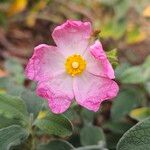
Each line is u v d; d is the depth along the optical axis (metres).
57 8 0.50
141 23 0.47
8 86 0.33
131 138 0.23
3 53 0.47
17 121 0.26
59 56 0.26
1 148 0.25
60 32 0.25
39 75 0.25
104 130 0.36
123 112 0.34
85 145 0.31
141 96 0.35
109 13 0.48
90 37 0.25
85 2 0.50
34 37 0.49
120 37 0.47
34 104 0.28
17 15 0.50
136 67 0.35
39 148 0.28
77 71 0.25
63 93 0.25
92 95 0.25
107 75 0.24
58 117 0.25
